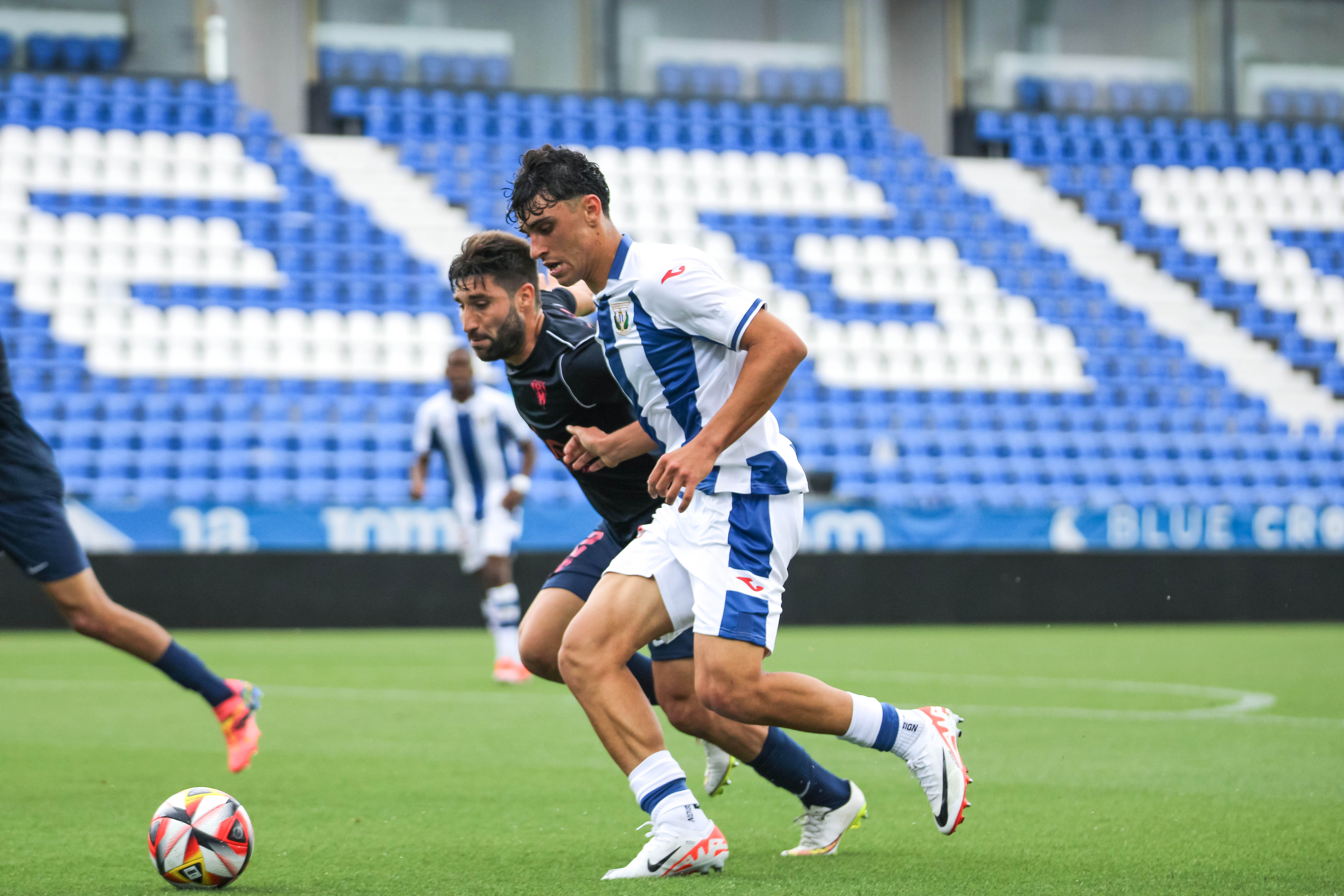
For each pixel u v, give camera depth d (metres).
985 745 22.08
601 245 12.24
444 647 41.25
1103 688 30.75
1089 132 81.75
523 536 48.59
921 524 52.25
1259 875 12.66
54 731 23.45
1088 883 12.27
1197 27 83.62
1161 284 75.62
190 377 59.41
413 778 18.72
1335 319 75.31
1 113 67.81
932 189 77.56
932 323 70.25
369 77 74.75
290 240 66.88
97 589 16.88
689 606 12.52
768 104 78.62
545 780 18.55
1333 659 38.25
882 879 12.41
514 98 75.12
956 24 81.62
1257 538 55.09
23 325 60.47
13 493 16.44
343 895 11.77
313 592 47.38
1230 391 69.44
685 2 78.50
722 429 11.47
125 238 64.94
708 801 17.16
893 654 39.19
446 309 65.25
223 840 11.92
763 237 73.00
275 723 24.64
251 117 70.56
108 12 71.12
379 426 57.62
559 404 14.21
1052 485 62.12
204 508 46.97
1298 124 83.62
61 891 11.99
